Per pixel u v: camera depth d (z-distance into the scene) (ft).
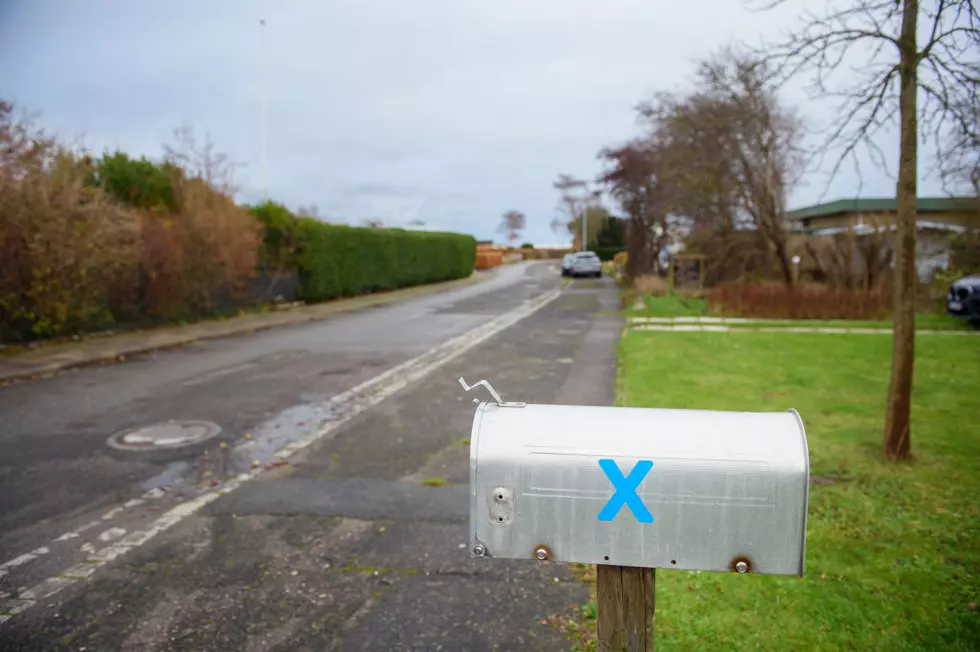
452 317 62.49
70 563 13.87
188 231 52.39
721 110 59.93
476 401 6.98
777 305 55.93
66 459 20.49
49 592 12.71
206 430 23.73
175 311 51.98
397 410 26.63
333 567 13.67
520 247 321.52
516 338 47.24
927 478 17.04
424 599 12.39
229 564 13.83
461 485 18.37
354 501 17.21
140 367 36.01
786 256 66.59
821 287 60.08
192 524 15.81
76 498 17.40
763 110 54.49
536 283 117.39
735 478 6.06
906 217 17.79
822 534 13.98
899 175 17.87
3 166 37.52
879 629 10.69
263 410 26.66
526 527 6.31
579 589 12.65
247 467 19.86
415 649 10.84
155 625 11.62
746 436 6.25
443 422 24.80
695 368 32.37
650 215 98.02
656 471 6.13
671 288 73.20
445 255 121.19
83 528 15.58
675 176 71.15
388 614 11.90
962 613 11.02
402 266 100.94
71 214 39.91
